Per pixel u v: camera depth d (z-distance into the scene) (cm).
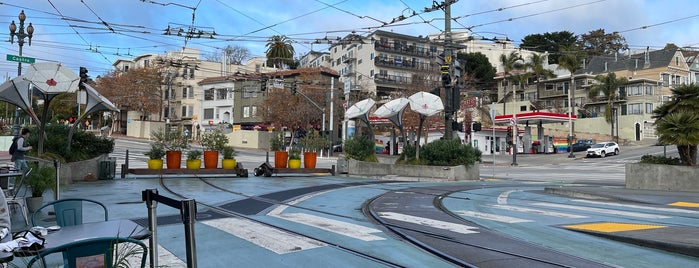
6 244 355
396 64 8244
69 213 546
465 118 5688
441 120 5638
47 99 1655
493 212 1088
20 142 1234
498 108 8069
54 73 1623
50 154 1664
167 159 2039
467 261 622
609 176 2952
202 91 7775
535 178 2759
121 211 1012
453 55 2364
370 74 8250
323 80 6281
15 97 1623
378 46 8106
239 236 762
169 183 1727
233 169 2109
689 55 7850
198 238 746
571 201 1327
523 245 721
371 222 932
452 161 2342
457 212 1080
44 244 368
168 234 764
